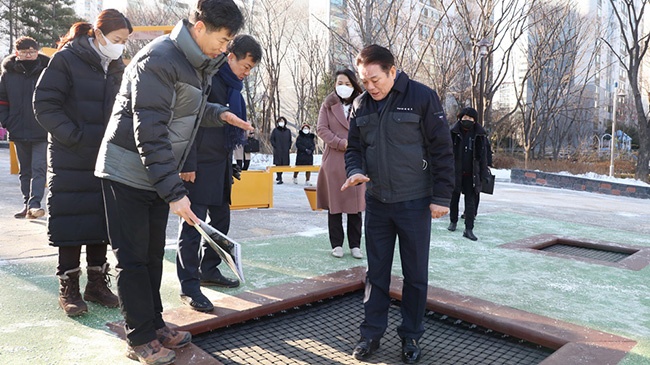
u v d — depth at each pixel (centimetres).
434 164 252
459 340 289
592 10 3008
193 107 219
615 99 2158
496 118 3484
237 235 533
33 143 542
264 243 491
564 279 404
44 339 247
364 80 249
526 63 3456
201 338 275
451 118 2830
